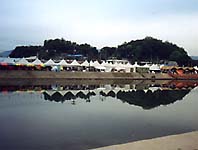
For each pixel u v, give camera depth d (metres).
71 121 24.66
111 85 73.81
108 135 19.33
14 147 15.98
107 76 96.38
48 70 89.19
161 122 24.84
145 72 110.25
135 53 181.50
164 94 53.12
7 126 21.95
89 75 93.00
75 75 90.12
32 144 16.66
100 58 169.62
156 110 32.78
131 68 108.25
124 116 27.94
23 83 69.06
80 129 21.25
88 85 71.19
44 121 24.47
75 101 40.19
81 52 188.12
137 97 47.25
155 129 21.72
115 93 53.16
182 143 14.27
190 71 123.88
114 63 111.19
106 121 24.95
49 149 15.66
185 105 38.09
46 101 39.28
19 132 19.91
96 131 20.59
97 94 50.59
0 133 19.45
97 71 99.44
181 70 121.38
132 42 198.88
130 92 55.62
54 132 20.08
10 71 80.38
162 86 75.00
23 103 36.47
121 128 21.91
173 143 14.27
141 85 76.75
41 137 18.47
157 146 13.70
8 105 34.28
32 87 60.44
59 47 183.50
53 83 73.31
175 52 170.12
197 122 25.14
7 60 95.19
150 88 66.88
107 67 104.88
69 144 16.75
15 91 51.19
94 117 27.03
